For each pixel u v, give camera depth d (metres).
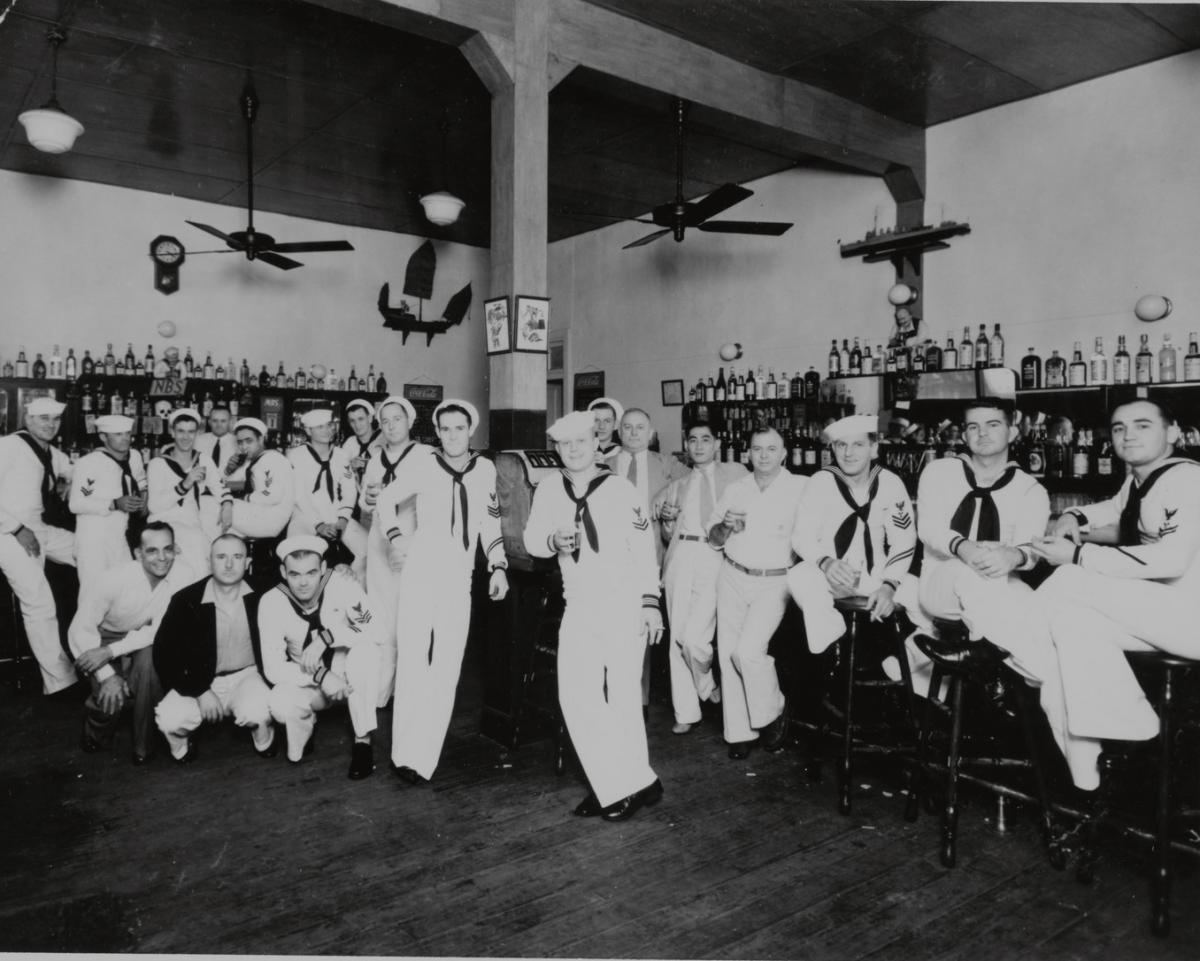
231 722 3.87
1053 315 5.46
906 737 3.25
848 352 6.65
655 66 4.78
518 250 4.39
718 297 7.90
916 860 2.64
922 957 2.12
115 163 6.82
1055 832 2.64
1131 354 5.06
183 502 5.05
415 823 2.86
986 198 5.84
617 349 9.03
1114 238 5.18
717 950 2.14
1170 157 4.94
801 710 3.86
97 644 3.54
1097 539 2.93
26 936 2.16
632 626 2.98
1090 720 2.41
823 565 3.10
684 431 7.95
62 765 3.35
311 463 5.40
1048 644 2.55
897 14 4.55
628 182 7.50
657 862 2.61
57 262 7.14
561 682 2.99
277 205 8.02
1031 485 2.95
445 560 3.27
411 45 4.77
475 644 5.54
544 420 4.54
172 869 2.52
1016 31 4.70
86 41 4.74
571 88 5.37
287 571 3.26
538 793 3.13
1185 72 4.89
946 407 5.76
